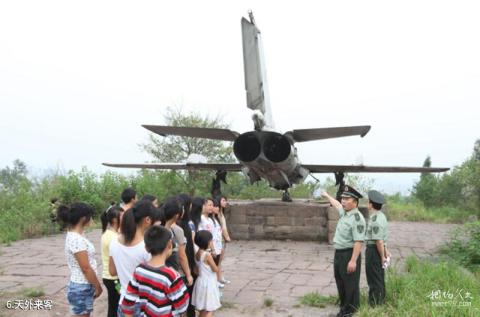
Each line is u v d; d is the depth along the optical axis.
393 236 15.84
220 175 14.93
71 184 18.81
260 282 8.53
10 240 14.00
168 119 24.77
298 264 10.25
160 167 14.67
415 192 29.58
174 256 5.42
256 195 24.98
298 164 12.75
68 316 6.75
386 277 7.64
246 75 11.50
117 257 4.64
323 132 10.75
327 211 13.52
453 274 7.74
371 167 13.32
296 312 6.78
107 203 19.77
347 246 6.29
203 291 5.77
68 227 5.17
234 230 14.00
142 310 3.98
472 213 23.14
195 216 6.70
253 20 11.32
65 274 9.27
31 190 18.59
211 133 11.68
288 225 13.78
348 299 6.26
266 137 11.07
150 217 4.71
